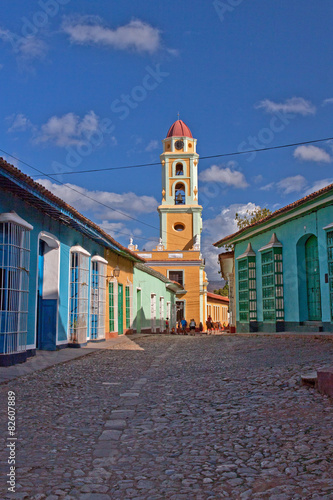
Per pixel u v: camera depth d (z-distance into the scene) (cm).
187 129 4834
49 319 1356
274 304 1705
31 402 639
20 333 1043
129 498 331
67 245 1459
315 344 1166
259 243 1898
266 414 542
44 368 964
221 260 2519
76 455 422
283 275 1691
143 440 467
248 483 351
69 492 340
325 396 588
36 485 351
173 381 814
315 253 1538
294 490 334
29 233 1094
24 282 1066
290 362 891
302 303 1581
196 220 4612
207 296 5072
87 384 792
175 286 3888
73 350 1390
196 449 434
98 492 340
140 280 2747
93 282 1759
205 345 1584
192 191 4678
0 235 988
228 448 433
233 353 1205
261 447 430
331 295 1373
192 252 4516
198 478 364
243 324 2009
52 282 1362
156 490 344
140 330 2744
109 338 1983
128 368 1006
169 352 1386
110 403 637
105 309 1883
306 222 1523
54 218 1320
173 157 4709
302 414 525
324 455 396
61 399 664
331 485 337
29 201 1118
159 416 562
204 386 747
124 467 391
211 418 544
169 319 3838
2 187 991
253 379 763
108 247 1959
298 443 432
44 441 462
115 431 496
